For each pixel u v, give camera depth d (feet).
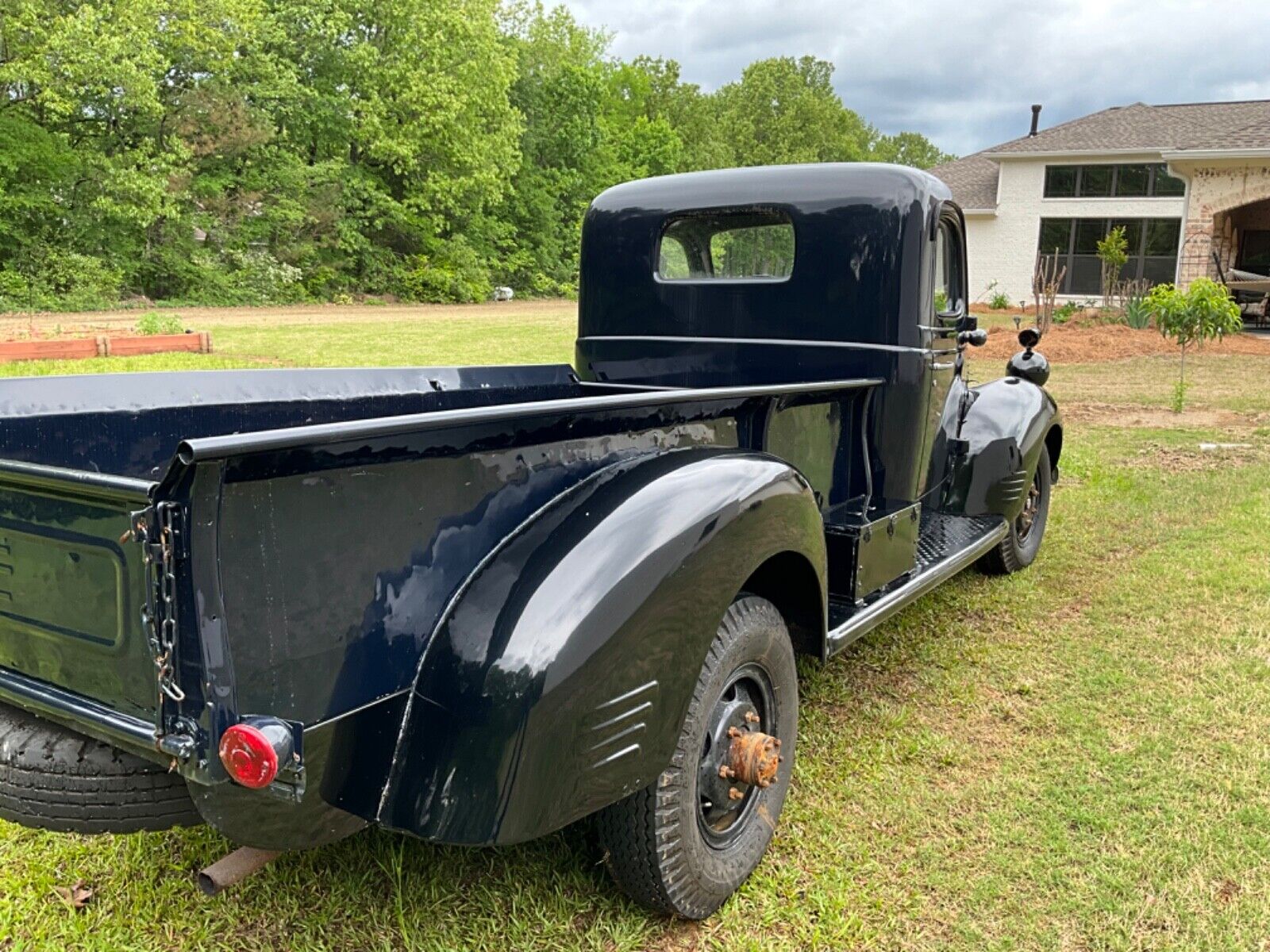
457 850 7.95
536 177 137.80
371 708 5.30
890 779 9.27
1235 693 11.19
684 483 6.66
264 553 4.51
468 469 5.69
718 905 7.26
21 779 5.57
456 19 114.73
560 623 5.64
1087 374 44.50
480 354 48.93
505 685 5.46
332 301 104.88
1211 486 21.66
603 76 185.98
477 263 122.62
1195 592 14.75
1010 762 9.62
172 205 88.53
